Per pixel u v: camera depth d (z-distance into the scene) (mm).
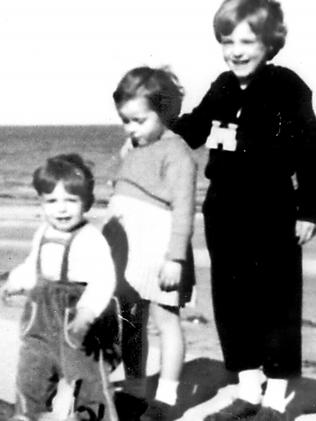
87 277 2658
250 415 2900
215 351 4418
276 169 2836
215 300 2996
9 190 15477
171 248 2793
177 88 2943
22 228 10016
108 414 2588
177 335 2906
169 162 2859
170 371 2879
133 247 2881
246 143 2865
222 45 2939
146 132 2896
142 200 2895
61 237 2729
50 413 2635
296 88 2848
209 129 3070
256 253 2883
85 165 2783
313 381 3334
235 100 2938
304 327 5051
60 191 2686
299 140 2809
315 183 2779
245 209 2869
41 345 2639
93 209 10250
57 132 19703
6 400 2934
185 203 2820
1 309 4680
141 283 2869
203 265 7230
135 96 2855
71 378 2600
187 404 3027
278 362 2885
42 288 2664
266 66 2902
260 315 2932
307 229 2795
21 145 20234
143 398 2896
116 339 2709
